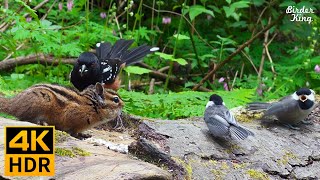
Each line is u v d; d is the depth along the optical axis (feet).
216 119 24.45
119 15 45.19
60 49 36.06
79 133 25.75
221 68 47.93
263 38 50.52
